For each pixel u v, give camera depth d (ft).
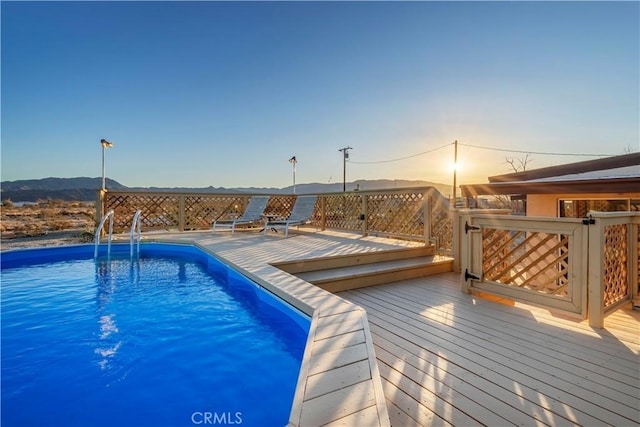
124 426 5.89
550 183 16.11
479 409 5.57
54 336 9.64
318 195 29.35
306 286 11.00
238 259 15.44
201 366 8.07
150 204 27.17
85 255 21.84
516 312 10.66
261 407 6.48
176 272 17.38
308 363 5.84
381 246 18.60
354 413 4.46
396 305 11.52
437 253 18.69
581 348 7.99
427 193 18.84
